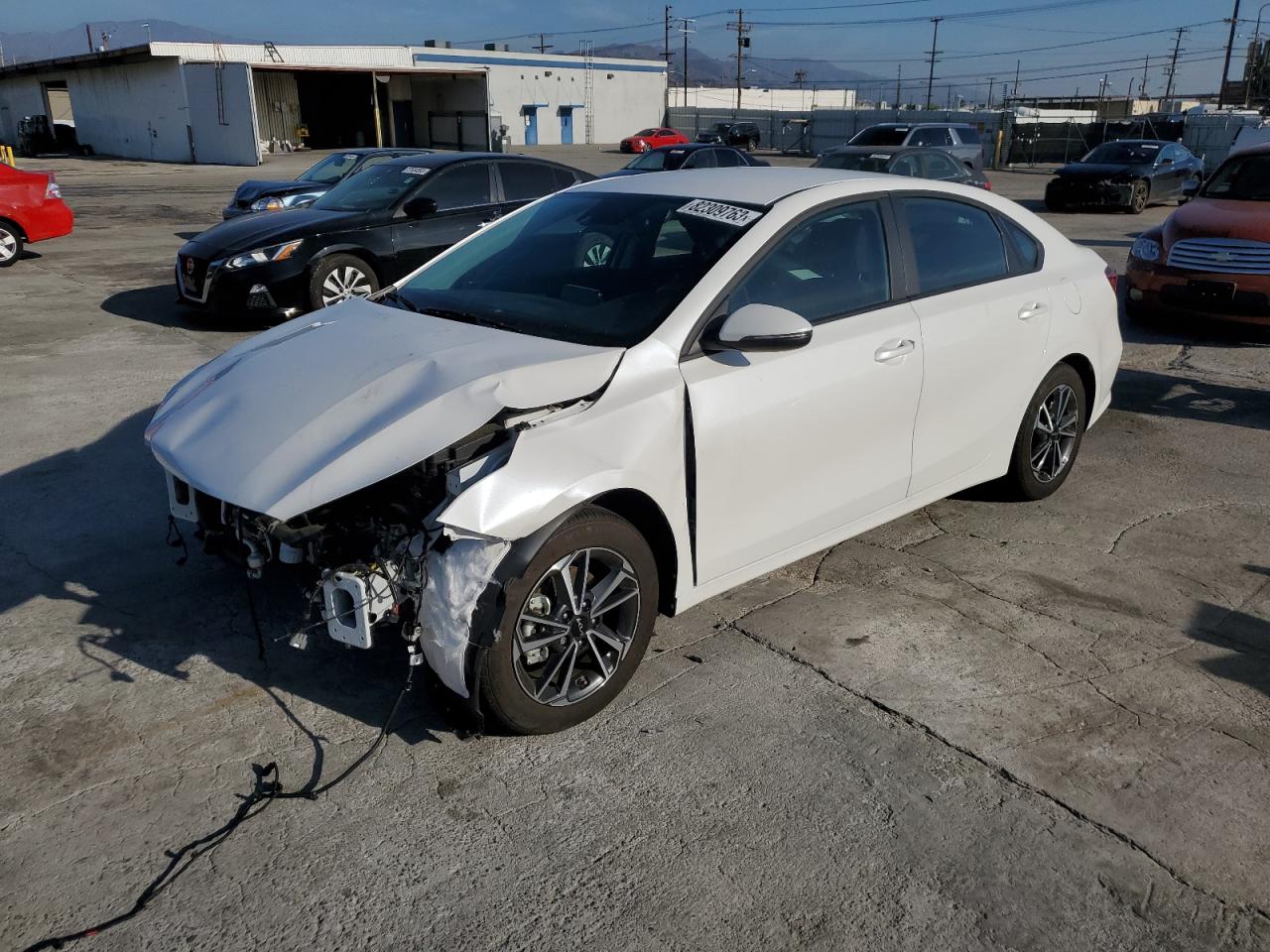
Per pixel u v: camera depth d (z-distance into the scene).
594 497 2.98
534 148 55.56
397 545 2.88
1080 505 5.06
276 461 2.87
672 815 2.81
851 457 3.80
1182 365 7.85
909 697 3.37
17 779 2.91
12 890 2.50
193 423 3.21
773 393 3.44
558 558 2.93
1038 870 2.62
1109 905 2.51
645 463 3.12
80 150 44.75
